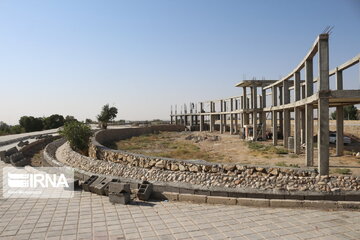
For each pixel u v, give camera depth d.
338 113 19.36
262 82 30.41
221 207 8.54
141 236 6.39
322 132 12.16
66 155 19.14
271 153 20.88
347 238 6.24
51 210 8.16
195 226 6.99
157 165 13.70
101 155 18.30
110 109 46.47
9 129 52.69
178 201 9.16
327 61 12.14
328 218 7.53
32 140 29.00
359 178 9.84
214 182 10.66
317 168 13.48
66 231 6.67
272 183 10.08
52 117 62.28
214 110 51.88
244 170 11.45
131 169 12.78
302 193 9.33
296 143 19.78
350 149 22.30
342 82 17.00
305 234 6.48
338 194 9.26
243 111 31.08
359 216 7.68
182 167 12.77
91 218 7.54
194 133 47.53
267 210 8.25
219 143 30.67
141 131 46.53
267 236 6.38
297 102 17.72
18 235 6.45
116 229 6.79
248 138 32.09
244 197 9.55
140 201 9.10
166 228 6.86
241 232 6.62
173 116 66.81
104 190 9.73
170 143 31.72
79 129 21.34
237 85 31.91
